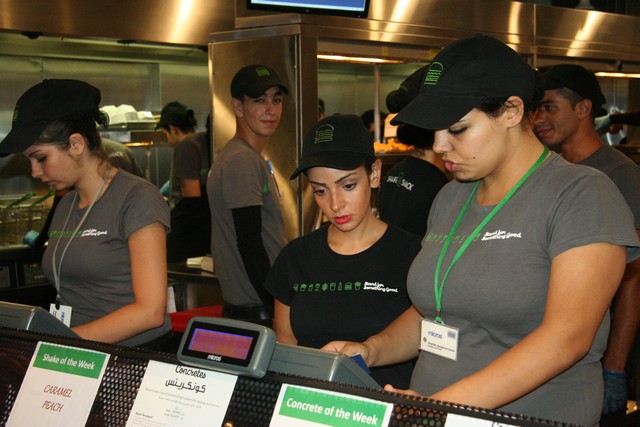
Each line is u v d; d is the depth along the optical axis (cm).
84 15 421
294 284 195
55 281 208
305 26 348
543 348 130
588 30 494
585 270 133
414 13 396
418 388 161
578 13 487
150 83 522
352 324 184
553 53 473
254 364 103
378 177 197
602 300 134
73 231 204
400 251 187
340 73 565
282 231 306
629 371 341
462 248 152
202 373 112
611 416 290
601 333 149
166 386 115
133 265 194
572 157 302
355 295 186
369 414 98
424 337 158
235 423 107
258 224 286
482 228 151
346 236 191
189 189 486
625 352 288
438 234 163
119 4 434
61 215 213
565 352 130
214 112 377
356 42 375
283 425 103
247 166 289
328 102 568
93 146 202
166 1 453
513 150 148
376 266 187
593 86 297
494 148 144
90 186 203
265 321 305
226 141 374
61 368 127
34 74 470
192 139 491
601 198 137
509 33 449
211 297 404
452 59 143
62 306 205
